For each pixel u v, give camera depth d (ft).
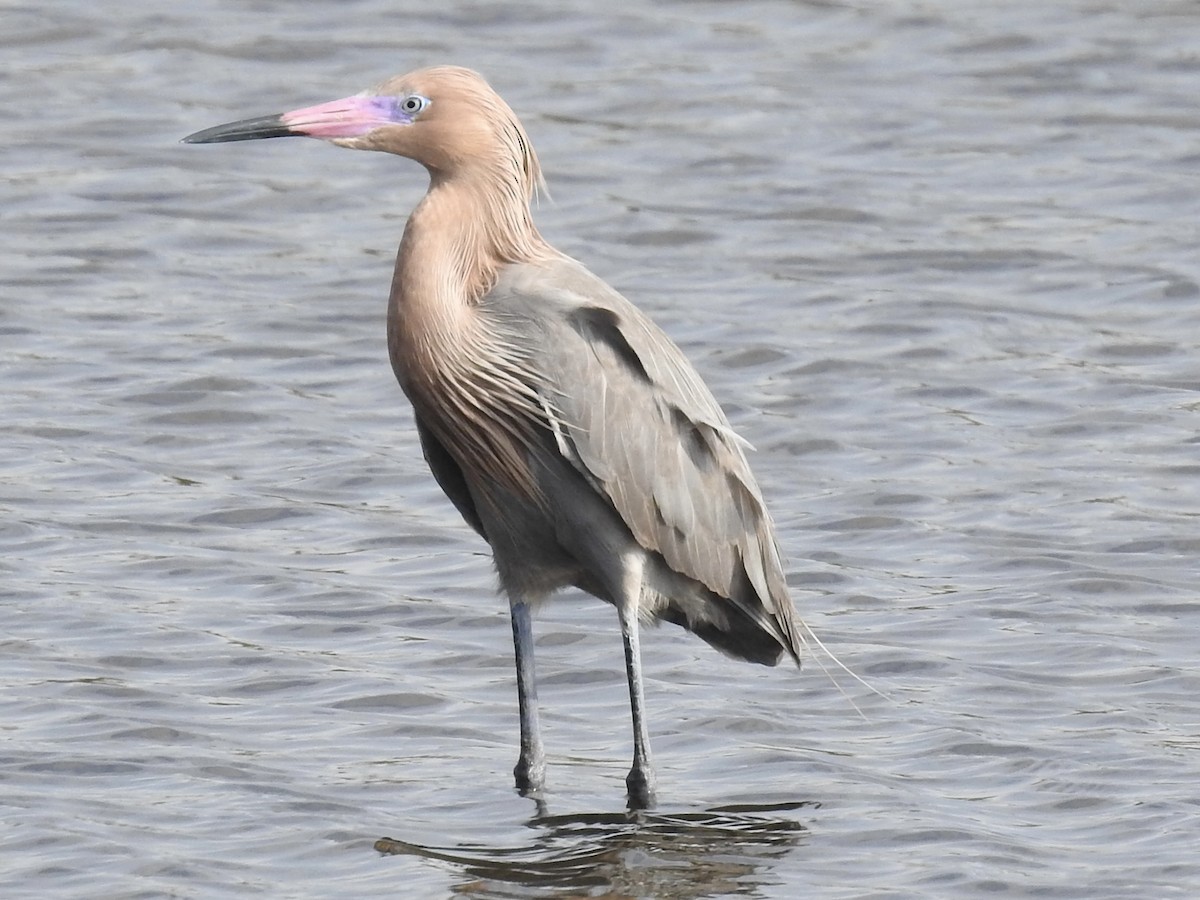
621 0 97.91
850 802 37.63
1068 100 87.71
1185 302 69.21
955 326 67.21
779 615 40.88
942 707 42.16
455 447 38.78
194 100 85.87
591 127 84.12
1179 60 91.40
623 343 38.22
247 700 42.22
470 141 38.27
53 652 44.01
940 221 76.18
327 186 79.61
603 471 37.88
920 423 59.67
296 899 33.24
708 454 39.32
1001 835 36.11
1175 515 52.95
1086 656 44.70
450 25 94.48
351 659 44.57
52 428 58.03
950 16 96.37
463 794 38.04
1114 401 61.36
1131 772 38.70
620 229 75.15
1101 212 77.10
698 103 86.74
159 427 58.49
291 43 91.66
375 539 51.49
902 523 52.75
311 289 69.87
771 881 34.27
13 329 65.41
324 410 60.34
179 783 37.86
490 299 38.22
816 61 91.71
